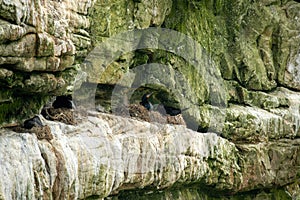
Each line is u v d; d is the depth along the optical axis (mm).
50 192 22141
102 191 26000
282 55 46688
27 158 21000
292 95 46875
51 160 22312
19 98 22844
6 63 20203
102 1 29156
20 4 19766
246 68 43125
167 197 33594
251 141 42219
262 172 42594
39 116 23953
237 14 42312
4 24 19281
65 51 23203
